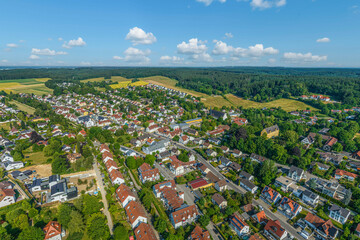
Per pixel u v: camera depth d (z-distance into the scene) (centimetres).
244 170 12975
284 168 13312
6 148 15475
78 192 10888
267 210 9994
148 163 13600
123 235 7831
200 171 13300
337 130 19050
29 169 13075
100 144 17100
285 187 11300
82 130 19200
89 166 13088
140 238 7806
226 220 9362
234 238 8125
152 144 16962
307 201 10531
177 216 8906
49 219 8962
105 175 12362
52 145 14912
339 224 9094
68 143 16600
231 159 14588
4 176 12331
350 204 10181
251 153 15350
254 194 11119
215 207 9788
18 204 10019
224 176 12900
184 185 11912
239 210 9862
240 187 11794
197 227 8469
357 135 19425
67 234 8450
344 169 13050
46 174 12550
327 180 12138
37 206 9875
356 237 8275
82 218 8706
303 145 16225
